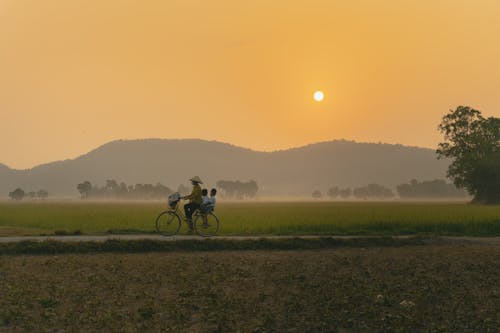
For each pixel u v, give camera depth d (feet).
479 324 49.73
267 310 52.16
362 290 58.18
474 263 69.31
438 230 106.22
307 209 240.94
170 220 83.76
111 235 83.15
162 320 48.98
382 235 92.94
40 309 50.14
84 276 59.00
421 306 54.29
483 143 362.74
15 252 68.28
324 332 47.98
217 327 47.73
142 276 59.77
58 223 120.88
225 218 136.15
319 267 65.57
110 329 46.55
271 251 73.77
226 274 61.52
